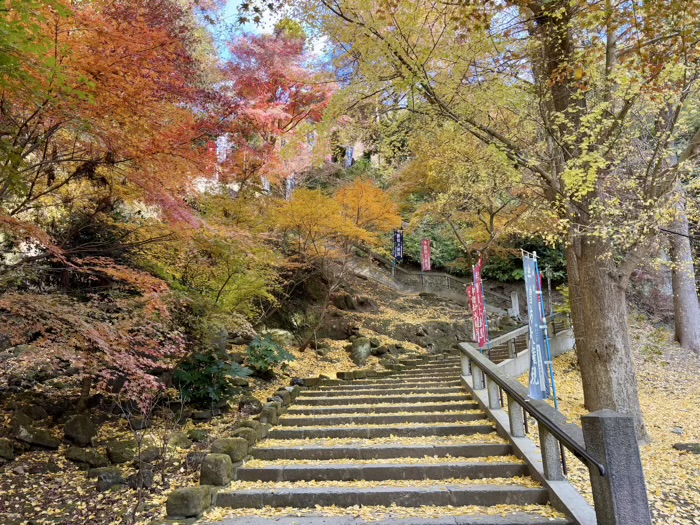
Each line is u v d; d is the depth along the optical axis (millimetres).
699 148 6332
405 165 14523
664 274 15758
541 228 8977
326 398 7480
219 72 8875
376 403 7320
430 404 6840
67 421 5410
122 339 4488
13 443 4984
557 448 4133
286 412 6820
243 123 6660
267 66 9234
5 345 6652
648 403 8734
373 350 12281
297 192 10344
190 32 6832
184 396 6613
